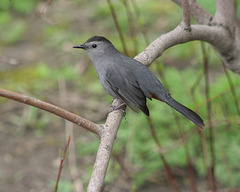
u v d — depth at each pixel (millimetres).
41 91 14023
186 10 6699
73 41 16766
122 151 11234
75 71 15062
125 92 7766
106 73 8008
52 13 18938
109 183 10453
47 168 11258
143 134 11000
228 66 7887
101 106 13398
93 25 17500
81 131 12508
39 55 16406
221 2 7309
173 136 10812
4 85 14438
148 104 11305
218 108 10453
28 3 18578
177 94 11141
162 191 10250
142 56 7523
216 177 9992
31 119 13180
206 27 7160
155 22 17094
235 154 10133
